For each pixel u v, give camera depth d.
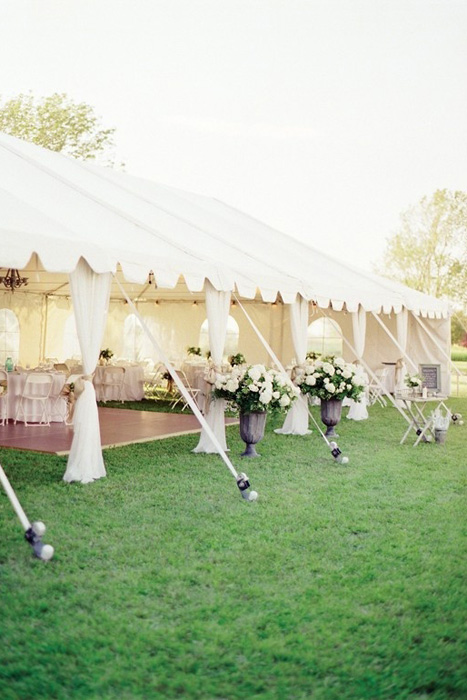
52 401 9.52
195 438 8.67
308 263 10.23
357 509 5.39
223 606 3.41
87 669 2.75
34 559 3.97
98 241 5.76
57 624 3.15
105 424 9.60
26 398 9.23
